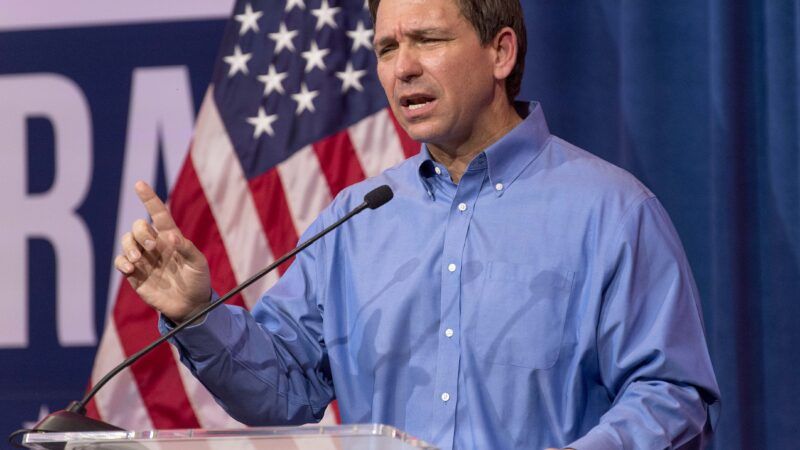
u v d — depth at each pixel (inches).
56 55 494.9
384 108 471.2
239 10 486.3
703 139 440.5
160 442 193.8
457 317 281.0
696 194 438.9
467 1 284.0
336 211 310.3
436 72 281.4
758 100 436.8
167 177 483.2
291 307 305.0
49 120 491.8
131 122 487.8
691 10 446.0
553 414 269.6
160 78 488.4
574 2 458.3
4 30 498.6
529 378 271.0
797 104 428.8
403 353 285.1
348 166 468.4
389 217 302.0
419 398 280.8
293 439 188.1
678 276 274.5
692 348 268.5
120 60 491.5
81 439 198.4
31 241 486.6
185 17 490.3
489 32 288.2
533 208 287.0
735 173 430.3
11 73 495.5
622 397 262.7
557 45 456.8
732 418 420.8
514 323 275.0
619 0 455.2
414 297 287.4
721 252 426.9
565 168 293.0
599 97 453.4
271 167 472.1
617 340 268.1
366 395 289.6
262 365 288.5
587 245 279.1
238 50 483.2
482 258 284.2
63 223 486.3
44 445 201.9
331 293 301.3
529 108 314.0
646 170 442.0
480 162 292.5
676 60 444.8
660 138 442.6
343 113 472.7
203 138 478.3
